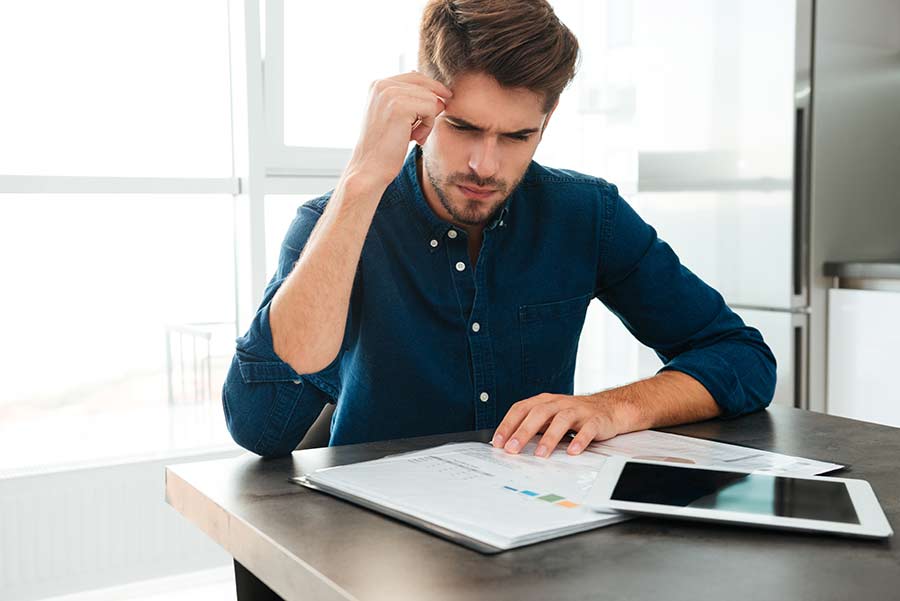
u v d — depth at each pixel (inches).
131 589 99.0
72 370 103.5
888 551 27.0
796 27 98.0
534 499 31.4
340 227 44.8
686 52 110.8
